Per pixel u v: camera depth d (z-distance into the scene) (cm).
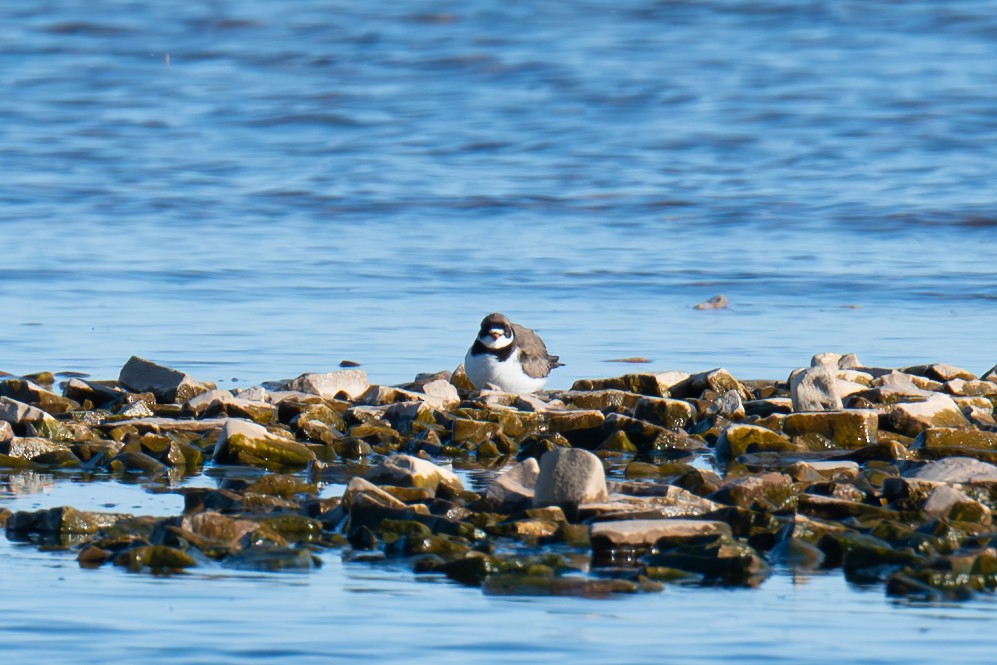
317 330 1856
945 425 1304
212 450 1261
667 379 1492
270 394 1427
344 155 3212
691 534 952
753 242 2498
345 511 1016
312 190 2894
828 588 881
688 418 1362
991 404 1405
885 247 2459
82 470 1199
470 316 1956
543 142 3312
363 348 1758
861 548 923
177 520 966
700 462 1248
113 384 1512
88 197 2823
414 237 2539
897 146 3256
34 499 1090
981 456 1198
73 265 2255
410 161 3161
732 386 1473
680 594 870
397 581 890
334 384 1482
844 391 1423
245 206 2772
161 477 1177
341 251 2412
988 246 2466
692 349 1770
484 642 785
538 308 2019
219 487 1130
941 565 888
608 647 779
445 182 2970
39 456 1216
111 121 3497
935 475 1095
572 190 2903
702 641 788
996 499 1065
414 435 1323
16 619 815
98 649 771
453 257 2370
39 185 2906
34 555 937
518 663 755
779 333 1869
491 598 859
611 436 1304
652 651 773
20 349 1730
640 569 911
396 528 977
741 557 911
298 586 880
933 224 2625
